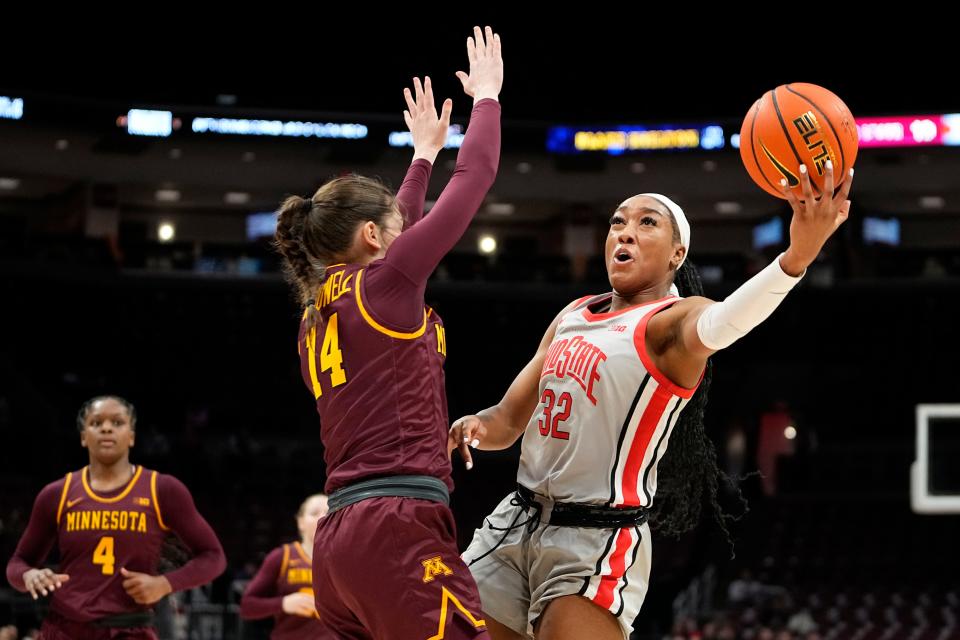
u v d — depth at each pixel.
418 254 4.84
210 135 37.50
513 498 5.77
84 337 39.72
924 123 36.56
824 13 38.34
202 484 33.47
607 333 5.43
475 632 4.57
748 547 33.09
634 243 5.57
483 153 5.11
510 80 40.38
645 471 5.44
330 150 39.44
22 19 37.12
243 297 41.06
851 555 32.94
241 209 43.34
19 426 35.06
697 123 38.06
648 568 5.49
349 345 4.84
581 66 40.19
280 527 32.03
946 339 41.62
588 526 5.35
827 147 4.92
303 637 11.10
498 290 40.34
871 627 27.80
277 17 38.47
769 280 4.64
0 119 36.09
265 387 40.59
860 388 42.16
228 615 19.53
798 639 25.53
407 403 4.77
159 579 8.51
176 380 40.22
